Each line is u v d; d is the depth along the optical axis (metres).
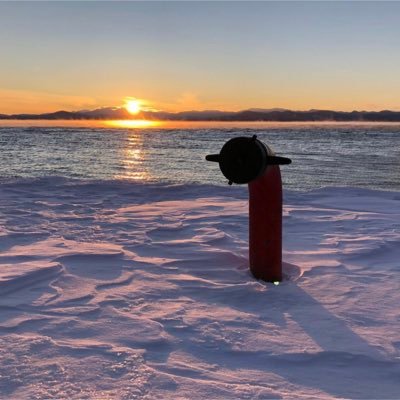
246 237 3.03
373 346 1.49
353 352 1.45
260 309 1.82
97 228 3.22
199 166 13.96
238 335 1.56
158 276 2.19
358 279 2.17
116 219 3.56
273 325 1.66
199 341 1.51
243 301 1.90
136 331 1.57
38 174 10.86
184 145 29.92
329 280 2.16
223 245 2.80
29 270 2.12
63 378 1.26
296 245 2.83
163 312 1.76
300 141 38.03
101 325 1.62
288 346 1.49
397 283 2.12
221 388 1.23
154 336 1.53
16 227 3.19
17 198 4.59
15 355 1.38
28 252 2.50
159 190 5.19
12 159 15.57
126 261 2.41
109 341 1.50
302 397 1.20
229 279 2.20
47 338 1.49
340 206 4.30
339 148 26.58
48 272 2.16
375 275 2.24
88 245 2.70
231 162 2.03
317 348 1.47
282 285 2.10
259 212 2.14
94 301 1.85
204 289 2.02
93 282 2.08
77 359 1.36
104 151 21.33
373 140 40.72
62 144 27.97
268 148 2.08
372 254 2.62
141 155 19.03
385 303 1.87
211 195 4.93
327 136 51.94
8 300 1.84
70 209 4.02
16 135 46.78
